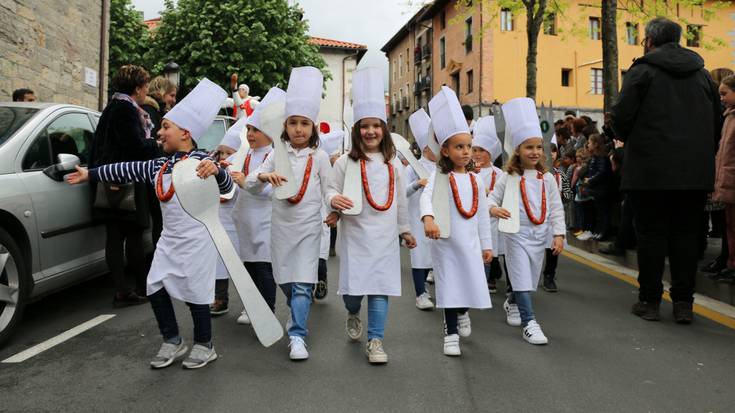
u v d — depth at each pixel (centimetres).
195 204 355
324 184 417
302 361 386
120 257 519
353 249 397
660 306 541
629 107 486
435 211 409
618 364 384
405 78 4728
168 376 357
